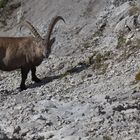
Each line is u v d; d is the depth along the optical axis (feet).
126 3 192.95
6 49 172.96
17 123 119.44
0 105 146.72
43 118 117.70
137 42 167.12
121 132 98.02
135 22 178.19
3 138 104.17
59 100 139.54
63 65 178.40
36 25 219.41
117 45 172.14
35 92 156.66
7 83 179.83
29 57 171.12
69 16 210.38
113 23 189.16
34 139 103.30
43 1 230.07
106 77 152.46
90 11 205.87
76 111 120.67
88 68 166.40
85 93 142.31
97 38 187.11
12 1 243.40
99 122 106.22
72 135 101.86
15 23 231.30
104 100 127.24
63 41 197.16
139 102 121.80
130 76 145.69
